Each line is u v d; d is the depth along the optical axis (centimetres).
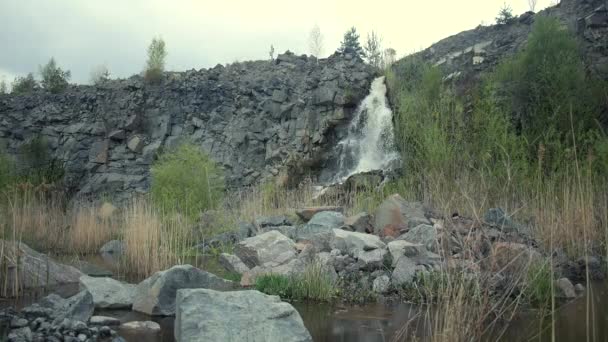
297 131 3056
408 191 1574
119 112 3394
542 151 798
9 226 1224
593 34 2400
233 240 1373
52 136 3447
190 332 538
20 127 3503
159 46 3728
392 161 2514
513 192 1188
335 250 984
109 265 1169
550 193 1113
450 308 495
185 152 1811
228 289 800
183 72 3644
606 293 819
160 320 676
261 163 3064
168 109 3350
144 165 3203
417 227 1037
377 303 775
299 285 816
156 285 714
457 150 1512
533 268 757
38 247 1362
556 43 1973
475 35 3059
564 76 1800
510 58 2295
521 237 966
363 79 3061
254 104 3219
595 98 1802
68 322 584
